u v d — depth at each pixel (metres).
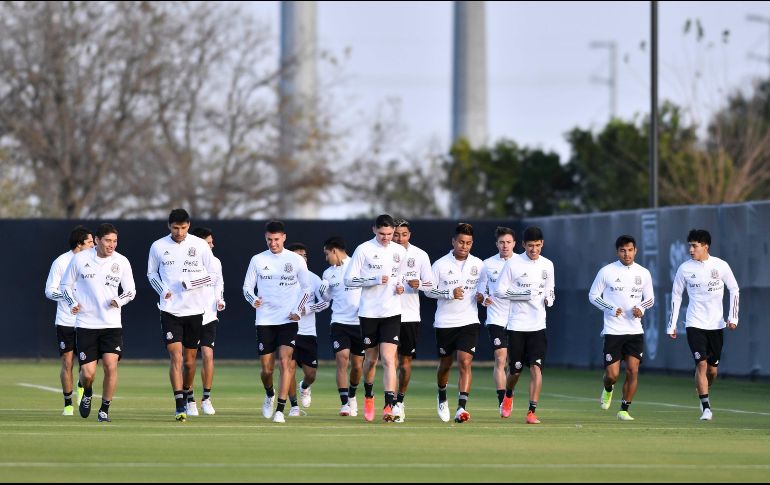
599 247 115.56
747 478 44.12
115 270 63.50
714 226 101.12
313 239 124.88
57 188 178.88
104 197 179.88
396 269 64.62
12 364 123.94
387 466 46.62
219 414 70.56
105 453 50.03
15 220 125.31
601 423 66.31
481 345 128.50
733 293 70.25
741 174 167.62
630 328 69.62
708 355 70.38
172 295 64.88
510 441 55.94
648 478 43.88
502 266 71.25
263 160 190.25
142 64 178.75
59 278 67.00
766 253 95.88
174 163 181.38
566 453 51.22
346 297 70.12
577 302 119.12
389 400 63.81
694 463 48.28
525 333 66.31
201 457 48.91
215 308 71.94
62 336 67.69
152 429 60.50
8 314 125.25
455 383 103.06
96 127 178.38
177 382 64.88
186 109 184.75
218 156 189.25
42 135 176.25
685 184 175.50
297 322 66.81
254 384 98.69
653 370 107.81
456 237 66.06
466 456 49.91
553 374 114.12
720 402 83.00
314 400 82.62
